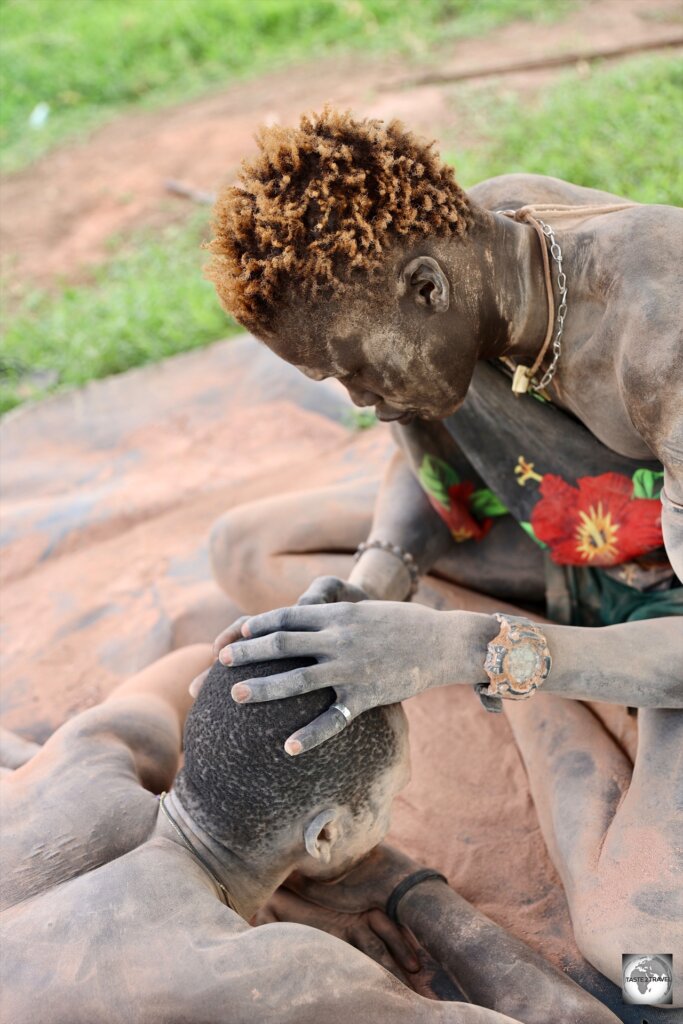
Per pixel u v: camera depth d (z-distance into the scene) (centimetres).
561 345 241
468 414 277
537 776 281
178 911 215
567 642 231
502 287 234
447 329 224
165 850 229
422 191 216
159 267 691
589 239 233
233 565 339
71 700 363
